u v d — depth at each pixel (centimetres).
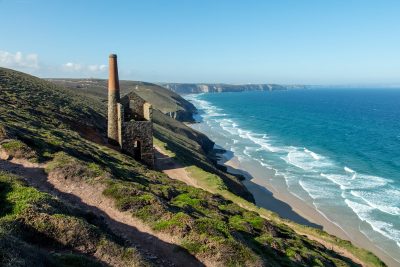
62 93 6881
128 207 1925
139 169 3391
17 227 1321
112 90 4059
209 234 1753
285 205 5219
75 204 1900
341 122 14838
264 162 7756
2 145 2278
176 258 1602
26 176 2061
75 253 1322
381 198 5422
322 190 5838
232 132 12219
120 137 3991
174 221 1802
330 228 4459
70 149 2744
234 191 4666
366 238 4197
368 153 8550
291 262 2072
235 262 1606
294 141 10350
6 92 4544
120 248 1398
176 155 5103
